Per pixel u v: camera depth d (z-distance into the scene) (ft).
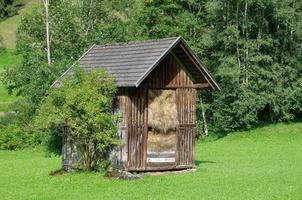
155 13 234.99
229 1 221.66
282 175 119.65
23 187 105.91
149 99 123.34
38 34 209.87
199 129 226.79
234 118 223.51
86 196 95.25
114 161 121.19
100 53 134.21
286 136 215.10
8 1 586.45
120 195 95.61
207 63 233.96
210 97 233.76
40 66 192.13
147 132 122.72
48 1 209.15
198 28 234.17
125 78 118.32
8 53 422.00
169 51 120.47
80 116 116.98
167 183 108.68
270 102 221.25
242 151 178.09
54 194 97.86
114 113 121.80
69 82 119.75
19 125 194.18
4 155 175.01
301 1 227.40
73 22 209.77
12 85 211.00
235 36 219.41
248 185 106.01
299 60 228.84
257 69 221.46
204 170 128.77
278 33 229.45
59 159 160.35
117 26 220.02
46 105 119.44
